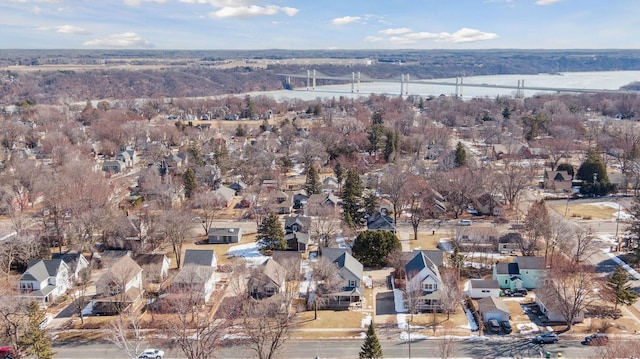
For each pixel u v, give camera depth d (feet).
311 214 327.67
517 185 374.84
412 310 213.46
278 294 218.79
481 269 260.01
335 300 227.81
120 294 216.13
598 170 403.34
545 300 213.25
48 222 311.68
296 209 368.48
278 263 243.19
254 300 214.07
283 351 187.42
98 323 209.15
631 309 217.97
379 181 406.82
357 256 265.95
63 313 218.18
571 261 246.88
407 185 352.28
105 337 197.77
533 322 208.33
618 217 330.13
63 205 298.56
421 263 231.50
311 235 304.71
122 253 272.31
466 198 361.30
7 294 209.87
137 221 291.17
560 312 207.92
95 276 254.88
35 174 366.63
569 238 262.88
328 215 310.86
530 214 294.87
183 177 394.11
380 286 244.01
